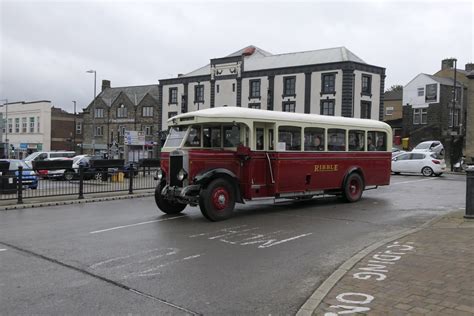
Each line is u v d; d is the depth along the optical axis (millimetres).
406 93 58000
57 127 75562
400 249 7891
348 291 5773
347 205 14570
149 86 69688
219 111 12086
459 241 8312
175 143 12422
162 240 9281
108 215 12656
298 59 51250
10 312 5305
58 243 8984
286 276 6754
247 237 9578
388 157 16531
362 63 47344
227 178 11883
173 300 5727
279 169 12914
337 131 14695
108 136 68938
